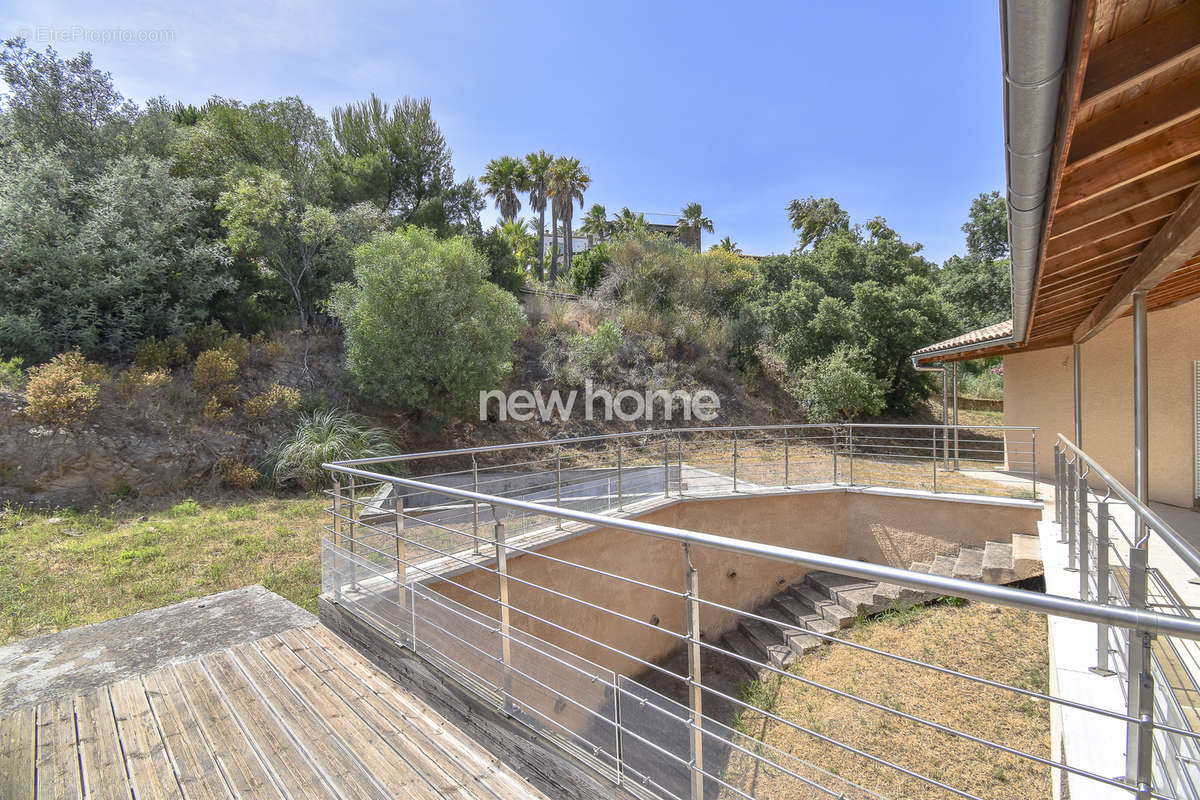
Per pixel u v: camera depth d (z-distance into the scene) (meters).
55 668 2.83
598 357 16.77
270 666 2.85
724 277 20.86
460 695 2.54
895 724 4.44
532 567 5.19
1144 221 3.35
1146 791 1.11
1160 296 6.39
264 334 12.66
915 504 7.95
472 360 11.79
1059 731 2.81
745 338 19.34
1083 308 6.28
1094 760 2.22
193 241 12.20
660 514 6.87
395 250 11.70
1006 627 5.69
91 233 10.19
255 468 9.33
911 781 3.82
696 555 7.34
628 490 7.93
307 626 3.32
